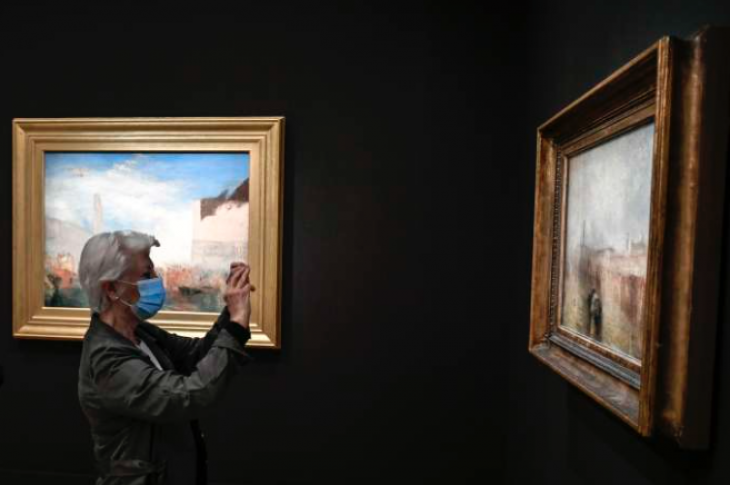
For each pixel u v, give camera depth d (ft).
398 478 10.31
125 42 10.54
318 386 10.38
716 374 3.77
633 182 4.81
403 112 10.07
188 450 6.07
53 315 10.56
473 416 10.14
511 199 9.89
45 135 10.43
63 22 10.62
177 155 10.33
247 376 10.51
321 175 10.26
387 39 10.07
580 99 5.60
